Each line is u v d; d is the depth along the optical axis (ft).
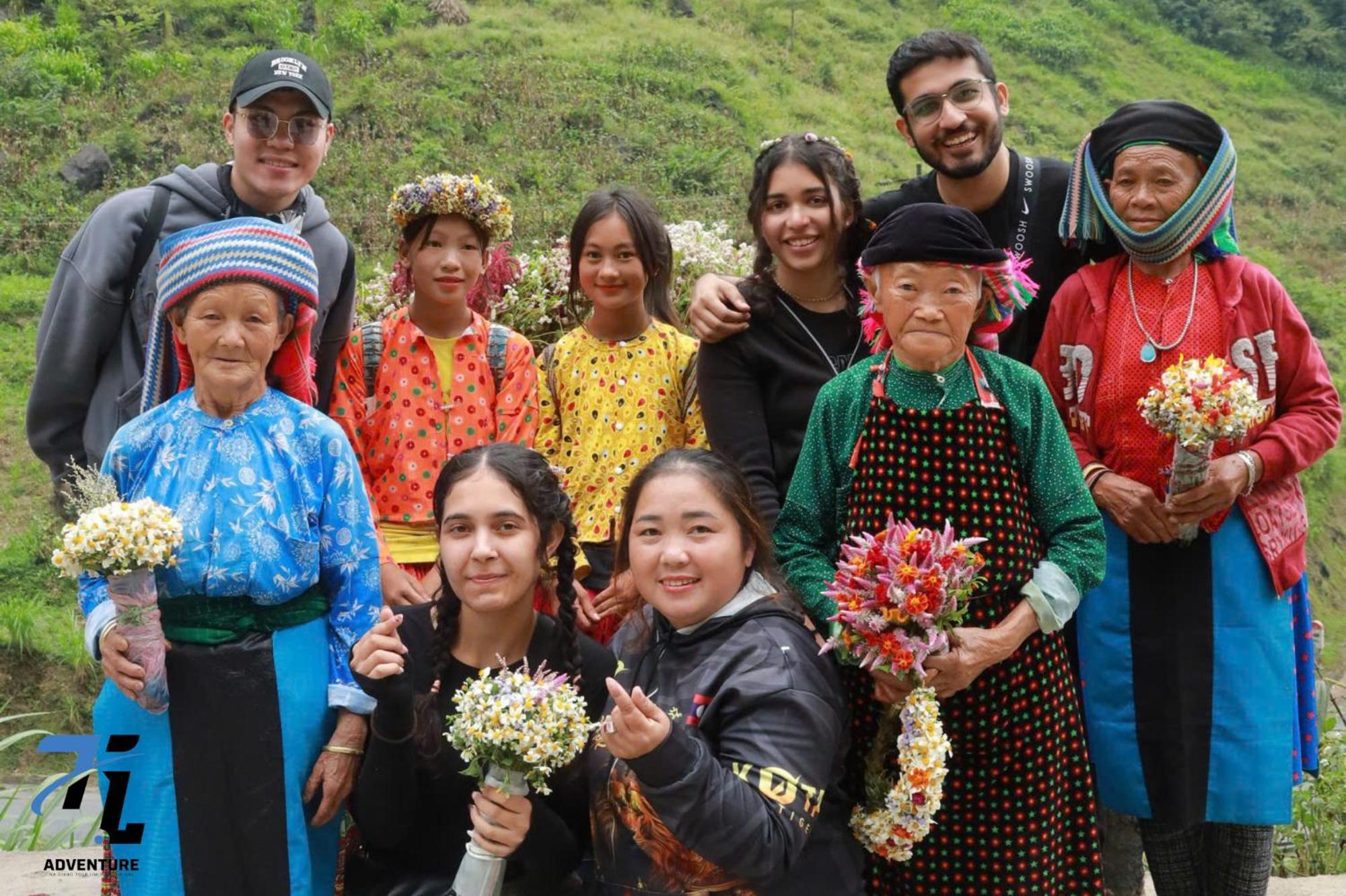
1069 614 9.19
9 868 13.30
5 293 47.91
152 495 9.37
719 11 95.71
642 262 12.76
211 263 9.32
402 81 69.36
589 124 70.49
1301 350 10.27
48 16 69.82
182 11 71.36
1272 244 90.17
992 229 11.61
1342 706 27.30
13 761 28.04
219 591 9.25
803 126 80.94
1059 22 111.34
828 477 9.74
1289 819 10.14
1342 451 68.03
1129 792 10.34
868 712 9.46
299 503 9.53
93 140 57.98
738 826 7.85
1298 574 10.47
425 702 9.45
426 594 12.08
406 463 12.54
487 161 63.41
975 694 9.16
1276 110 110.01
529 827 9.00
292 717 9.41
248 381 9.50
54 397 11.50
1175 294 10.34
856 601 8.45
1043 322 11.48
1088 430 10.55
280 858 9.28
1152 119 10.20
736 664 8.63
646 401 12.69
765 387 11.25
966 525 9.12
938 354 9.04
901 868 9.41
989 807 9.20
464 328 12.94
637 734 7.77
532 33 80.02
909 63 11.42
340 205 55.67
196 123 60.49
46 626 32.78
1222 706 10.18
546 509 9.50
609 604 11.24
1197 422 9.33
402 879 9.52
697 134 72.69
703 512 8.85
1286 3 122.83
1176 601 10.25
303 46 70.33
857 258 11.30
